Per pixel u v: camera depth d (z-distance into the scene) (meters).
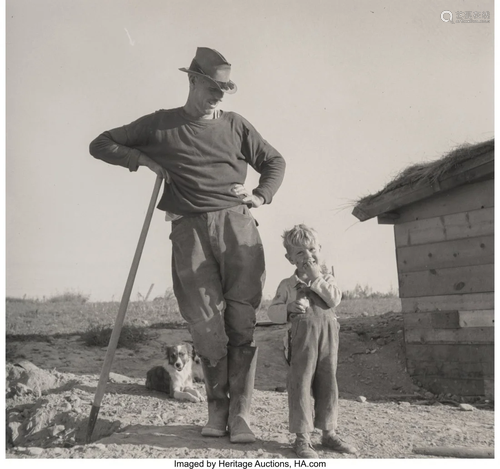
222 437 5.17
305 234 4.82
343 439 5.23
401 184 9.10
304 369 4.71
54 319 11.46
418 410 6.89
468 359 8.57
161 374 7.41
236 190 5.27
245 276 5.18
